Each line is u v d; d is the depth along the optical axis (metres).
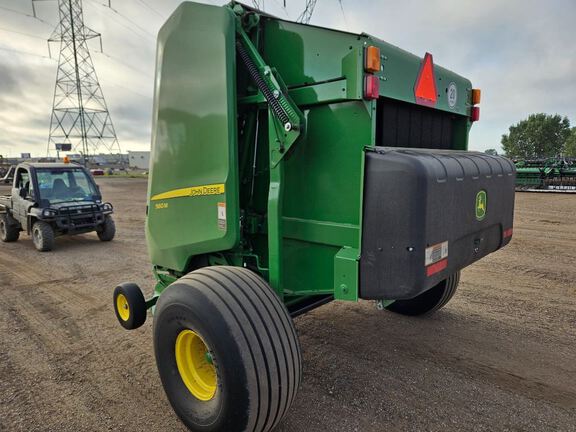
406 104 2.80
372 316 4.50
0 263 7.63
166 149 3.21
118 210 15.81
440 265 2.40
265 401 2.18
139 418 2.84
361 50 2.28
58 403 3.03
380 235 2.28
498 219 3.08
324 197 2.60
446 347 3.77
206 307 2.27
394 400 2.96
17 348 3.96
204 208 2.94
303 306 3.17
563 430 2.61
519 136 81.06
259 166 3.04
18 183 9.59
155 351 2.74
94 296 5.54
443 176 2.36
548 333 4.04
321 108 2.54
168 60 3.12
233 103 2.73
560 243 8.14
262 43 2.84
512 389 3.08
